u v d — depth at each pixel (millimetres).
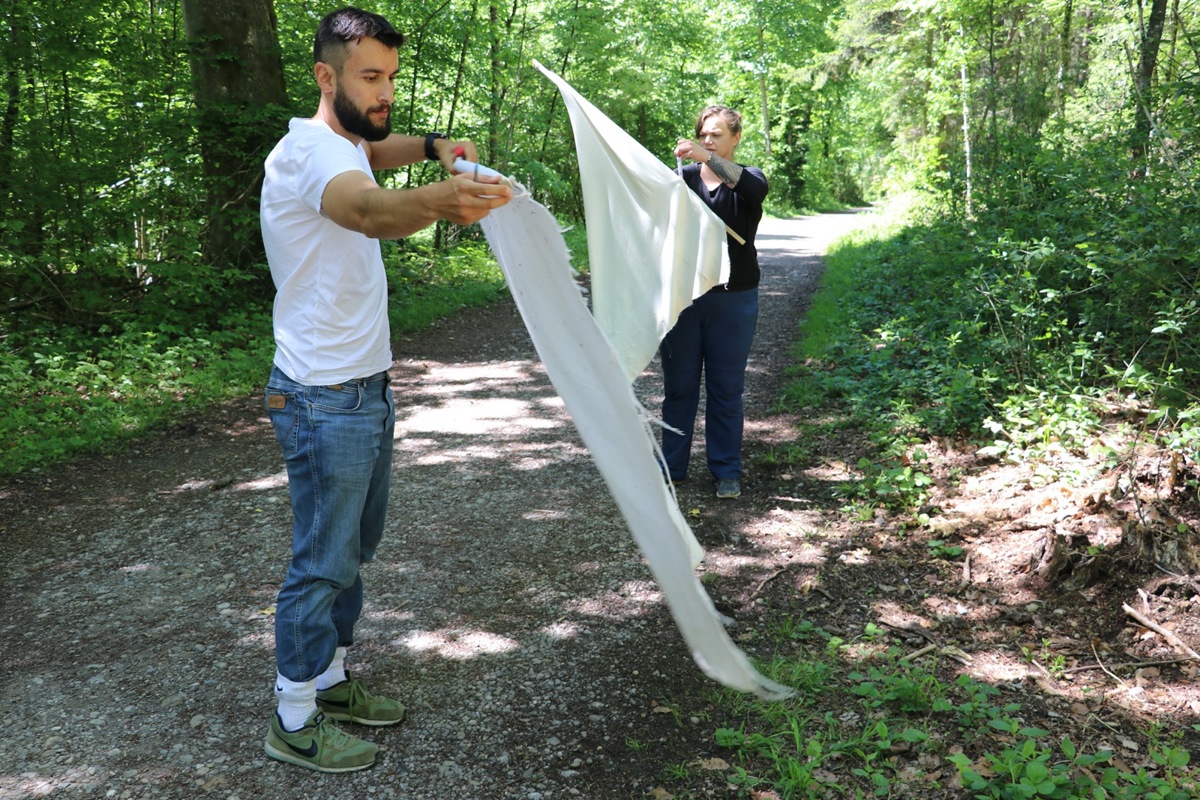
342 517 2361
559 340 1960
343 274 2227
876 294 9055
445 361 8047
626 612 3396
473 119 15234
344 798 2391
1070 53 11484
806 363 7129
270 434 5875
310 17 10492
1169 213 5312
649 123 24562
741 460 4730
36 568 3836
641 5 20547
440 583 3652
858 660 3008
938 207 11844
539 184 15094
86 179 8375
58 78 8727
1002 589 3461
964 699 2764
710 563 3789
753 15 33281
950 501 4227
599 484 4773
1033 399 4867
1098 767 2432
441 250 13438
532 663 3047
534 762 2533
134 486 4883
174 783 2445
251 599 3533
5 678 2965
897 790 2357
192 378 6879
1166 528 3590
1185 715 2670
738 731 2635
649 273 2686
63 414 5973
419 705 2814
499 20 15281
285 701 2482
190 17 9039
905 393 5531
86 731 2674
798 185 39000
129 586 3656
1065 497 3965
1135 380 4547
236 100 9102
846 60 24766
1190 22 9391
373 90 2072
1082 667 2949
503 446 5496
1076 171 6734
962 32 13367
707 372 4453
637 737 2639
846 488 4398
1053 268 5863
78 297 8125
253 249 9141
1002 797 2264
